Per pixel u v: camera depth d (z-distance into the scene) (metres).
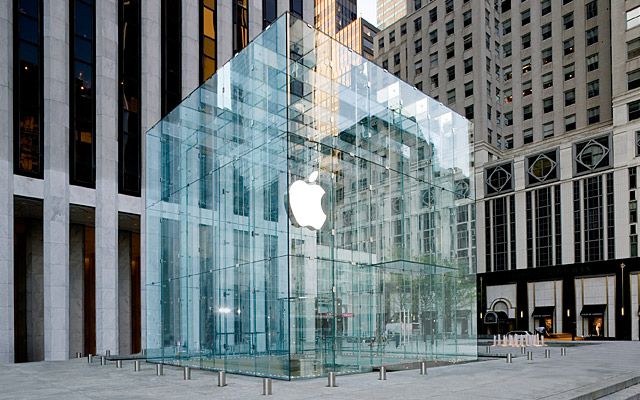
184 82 36.00
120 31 33.84
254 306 16.73
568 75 65.94
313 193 16.39
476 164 70.62
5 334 26.75
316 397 11.79
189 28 36.56
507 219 66.19
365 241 18.02
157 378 16.52
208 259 19.56
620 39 57.41
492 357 23.45
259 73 17.30
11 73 28.42
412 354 19.11
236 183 18.23
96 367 21.72
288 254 15.42
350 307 17.06
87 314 40.62
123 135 33.22
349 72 18.30
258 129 17.19
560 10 67.62
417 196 20.52
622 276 54.22
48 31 29.98
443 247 21.36
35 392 13.66
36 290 34.09
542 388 12.88
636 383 15.26
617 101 56.72
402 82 20.59
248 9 40.59
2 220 27.28
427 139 21.42
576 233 58.97
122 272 39.22
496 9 76.25
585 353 26.39
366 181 18.42
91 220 35.56
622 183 55.31
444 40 78.06
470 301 22.12
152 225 23.70
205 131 20.31
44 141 29.55
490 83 72.94
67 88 30.72
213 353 18.78
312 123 16.70
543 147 63.47
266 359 15.96
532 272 62.53
